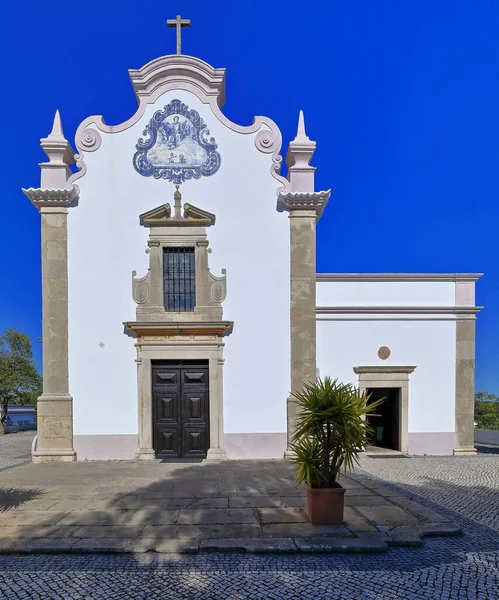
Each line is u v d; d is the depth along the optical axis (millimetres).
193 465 8789
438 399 12250
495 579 4031
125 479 7527
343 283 12539
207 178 10109
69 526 5148
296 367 9773
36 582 3953
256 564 4285
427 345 12391
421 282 12633
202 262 9875
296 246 9961
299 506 5906
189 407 9734
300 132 10258
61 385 9547
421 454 12023
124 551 4500
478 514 6020
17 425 24266
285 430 9688
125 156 10039
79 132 9953
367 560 4391
